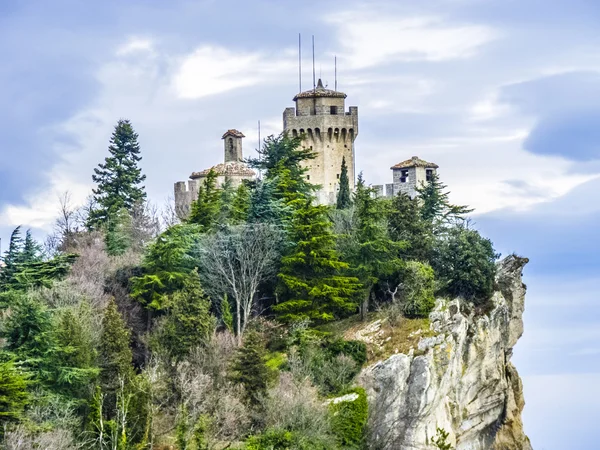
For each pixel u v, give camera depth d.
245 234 110.56
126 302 108.81
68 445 80.38
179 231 112.00
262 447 83.75
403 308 107.31
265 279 110.56
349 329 106.94
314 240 107.62
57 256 113.75
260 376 92.50
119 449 80.81
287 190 123.12
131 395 84.94
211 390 91.06
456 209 135.00
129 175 148.50
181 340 98.69
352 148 158.62
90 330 96.12
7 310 96.75
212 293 109.38
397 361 100.19
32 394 84.81
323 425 88.56
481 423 113.06
